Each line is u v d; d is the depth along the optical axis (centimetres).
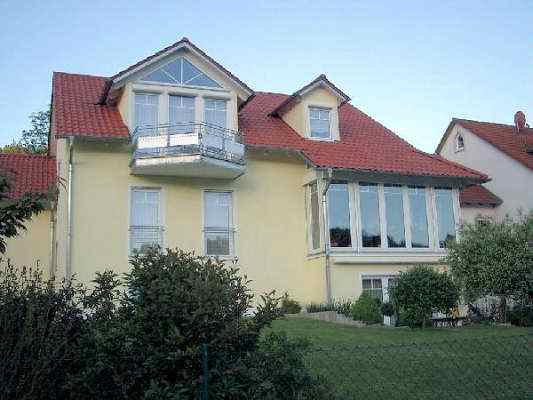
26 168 2261
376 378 993
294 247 2241
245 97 2245
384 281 2206
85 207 1962
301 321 1789
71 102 2167
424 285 1775
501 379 1002
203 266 697
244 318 684
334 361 1101
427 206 2386
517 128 3512
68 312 699
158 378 633
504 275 1848
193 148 1958
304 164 2319
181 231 2084
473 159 3316
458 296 1833
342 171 2180
